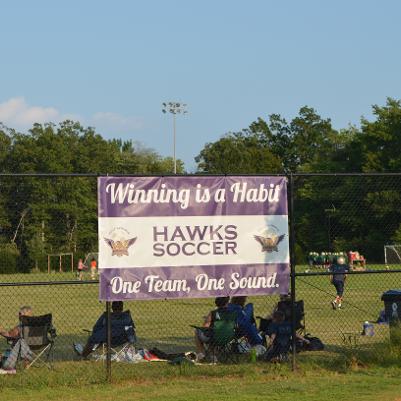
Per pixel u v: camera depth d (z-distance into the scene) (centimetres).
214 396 3356
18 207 8475
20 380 3719
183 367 3984
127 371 3953
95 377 3794
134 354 4428
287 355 4181
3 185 8300
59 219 11931
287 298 4578
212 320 4372
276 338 4184
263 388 3531
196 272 3866
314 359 4250
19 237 9875
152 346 5103
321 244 16650
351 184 13962
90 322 6812
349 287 11488
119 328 4412
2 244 9819
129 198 3784
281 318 4222
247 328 4434
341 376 3819
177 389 3538
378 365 4075
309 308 7669
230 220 3925
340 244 15138
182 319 6856
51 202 10969
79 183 11894
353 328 5888
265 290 3962
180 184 3862
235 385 3619
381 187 13450
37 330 4159
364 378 3750
